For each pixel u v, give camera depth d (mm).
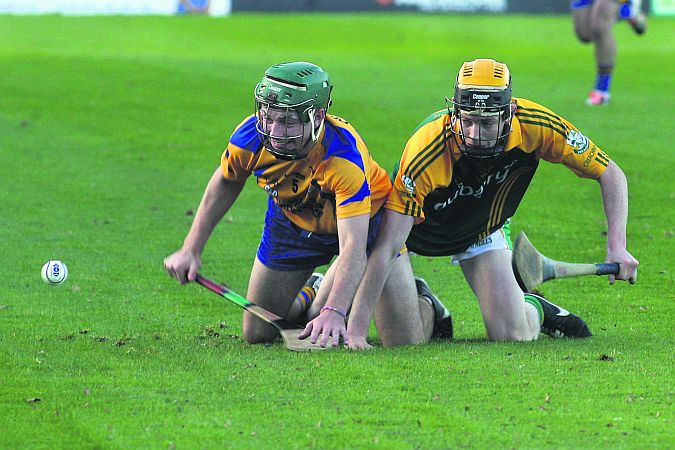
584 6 60844
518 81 70688
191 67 72125
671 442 15461
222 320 25109
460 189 21516
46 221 35688
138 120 54844
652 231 35062
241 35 95312
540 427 16078
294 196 21312
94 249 32156
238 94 62625
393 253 21234
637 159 46562
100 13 106812
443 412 16766
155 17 106188
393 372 18938
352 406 17047
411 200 21000
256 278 23609
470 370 19094
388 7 116062
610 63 61094
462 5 116000
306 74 19609
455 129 20391
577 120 56062
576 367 19406
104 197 39625
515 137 20781
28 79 65375
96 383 18297
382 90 65062
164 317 25031
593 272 21906
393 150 48312
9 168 44031
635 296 27406
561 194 40688
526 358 20062
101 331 23219
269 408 16953
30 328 23109
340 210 20141
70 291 27125
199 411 16797
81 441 15555
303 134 19641
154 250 32344
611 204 21938
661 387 18109
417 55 84500
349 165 19984
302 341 20656
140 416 16578
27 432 15906
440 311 23250
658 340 22453
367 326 21328
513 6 116250
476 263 23094
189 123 54469
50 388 18000
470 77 19797
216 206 22000
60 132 51625
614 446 15320
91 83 64812
